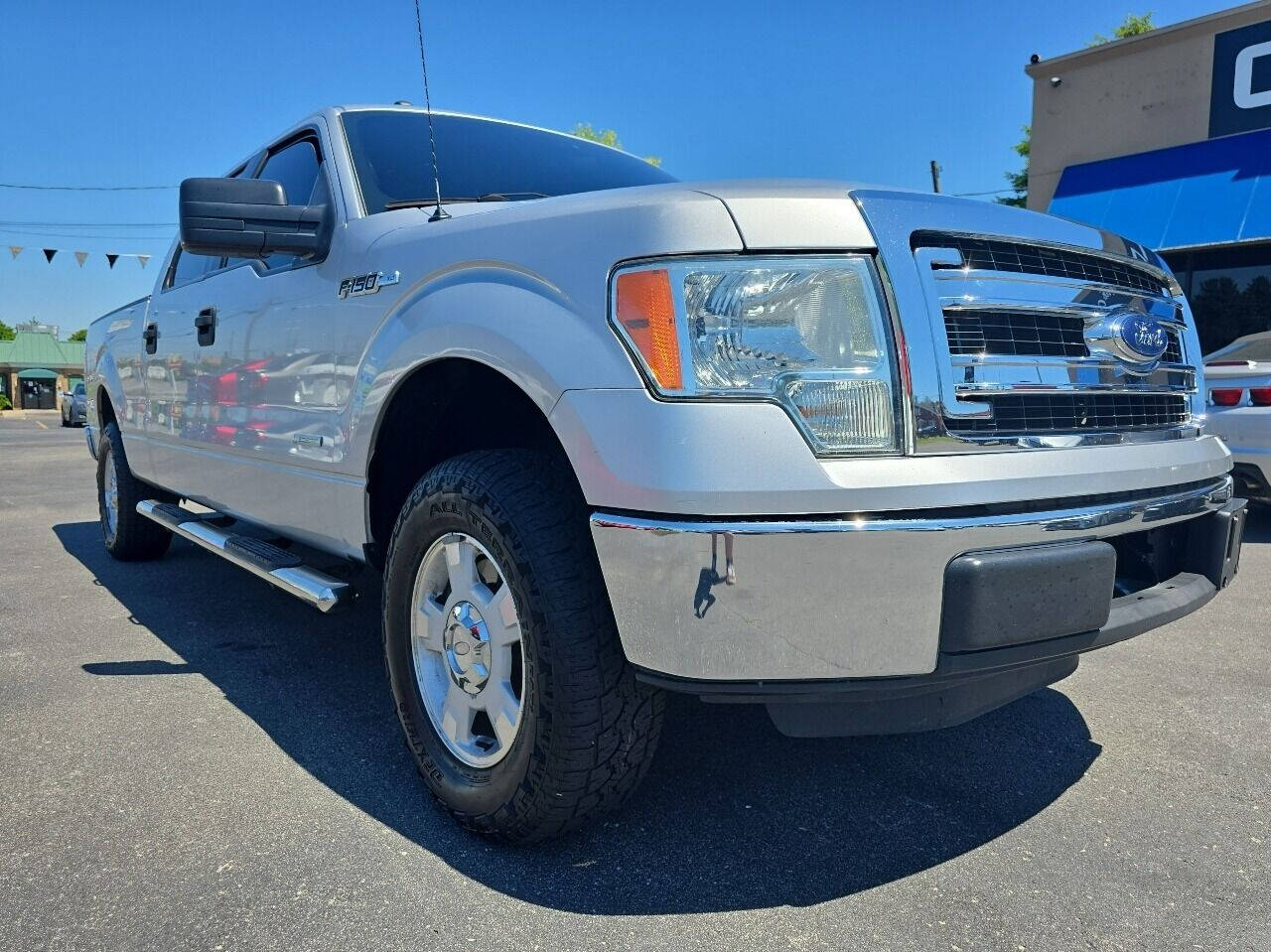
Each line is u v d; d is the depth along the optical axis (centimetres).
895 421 184
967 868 216
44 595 475
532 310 208
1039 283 210
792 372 182
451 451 280
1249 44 1267
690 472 177
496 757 220
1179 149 1348
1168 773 267
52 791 251
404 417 267
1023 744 288
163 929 190
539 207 223
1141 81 1381
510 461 220
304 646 385
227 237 281
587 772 204
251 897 201
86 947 184
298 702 321
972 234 201
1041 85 1502
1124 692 332
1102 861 220
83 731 293
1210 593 242
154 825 233
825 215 190
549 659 200
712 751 280
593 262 200
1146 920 195
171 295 443
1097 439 214
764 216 189
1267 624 412
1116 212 1361
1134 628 213
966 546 182
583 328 198
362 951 183
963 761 275
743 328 184
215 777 261
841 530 176
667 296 186
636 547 184
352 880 209
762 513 176
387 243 266
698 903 201
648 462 181
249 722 302
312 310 294
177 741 286
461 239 237
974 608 180
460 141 339
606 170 361
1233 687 336
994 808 246
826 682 182
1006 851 224
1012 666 190
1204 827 236
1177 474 226
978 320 199
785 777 263
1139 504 211
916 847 226
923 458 184
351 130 323
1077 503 200
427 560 241
